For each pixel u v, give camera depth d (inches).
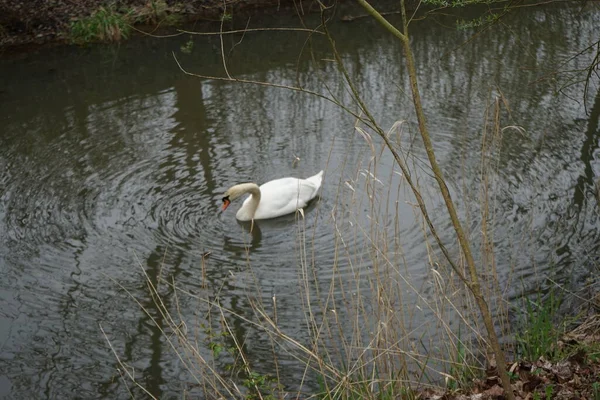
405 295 301.6
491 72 546.3
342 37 650.8
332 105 510.3
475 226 352.5
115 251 350.0
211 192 406.9
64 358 280.5
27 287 323.9
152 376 268.8
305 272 254.2
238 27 687.1
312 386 256.1
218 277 328.5
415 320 283.3
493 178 397.1
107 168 432.8
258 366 269.0
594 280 300.7
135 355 280.7
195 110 512.4
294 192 390.3
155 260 342.3
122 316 304.2
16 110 525.3
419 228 354.6
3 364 277.9
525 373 226.8
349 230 361.7
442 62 574.2
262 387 251.9
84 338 291.1
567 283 304.2
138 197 400.8
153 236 363.6
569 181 391.2
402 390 227.3
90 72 597.6
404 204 379.9
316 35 657.6
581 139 438.6
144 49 647.8
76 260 343.6
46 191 408.2
